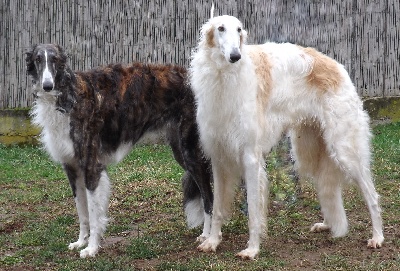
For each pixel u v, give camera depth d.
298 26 12.04
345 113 6.59
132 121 6.93
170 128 7.16
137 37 12.40
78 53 12.42
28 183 9.91
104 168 6.70
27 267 6.32
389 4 12.55
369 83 12.67
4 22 12.42
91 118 6.60
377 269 5.84
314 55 6.68
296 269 5.91
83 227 6.88
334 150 6.62
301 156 6.98
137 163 10.62
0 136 12.41
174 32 12.40
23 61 12.49
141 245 6.72
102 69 6.91
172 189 9.03
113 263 6.16
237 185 6.66
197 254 6.43
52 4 12.34
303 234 7.04
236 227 7.29
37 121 6.65
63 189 9.36
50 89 6.25
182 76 7.14
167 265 6.03
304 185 8.68
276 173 8.13
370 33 12.55
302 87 6.54
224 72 6.03
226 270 5.89
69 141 6.53
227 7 12.11
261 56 6.38
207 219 6.96
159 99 7.04
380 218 6.63
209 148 6.40
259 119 6.20
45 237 7.20
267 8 11.90
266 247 6.59
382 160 10.00
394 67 12.69
